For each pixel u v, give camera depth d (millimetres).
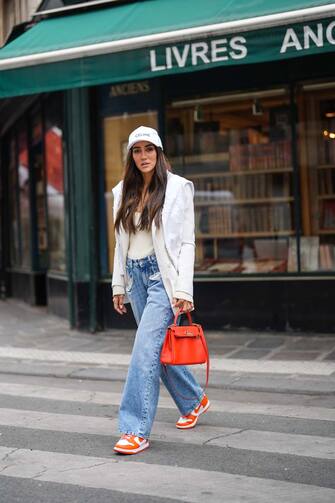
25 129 14281
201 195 9820
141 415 4641
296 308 9047
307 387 6453
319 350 8078
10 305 14570
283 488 3943
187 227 4789
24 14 11422
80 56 8312
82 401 6305
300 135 9266
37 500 3828
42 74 8555
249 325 9258
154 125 9859
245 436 5004
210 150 9727
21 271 15047
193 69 7750
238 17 7672
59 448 4801
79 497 3857
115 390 6797
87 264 10055
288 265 9289
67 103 10133
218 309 9414
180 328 4691
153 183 4789
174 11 8516
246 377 6938
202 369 7367
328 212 9141
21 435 5156
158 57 7922
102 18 9242
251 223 9547
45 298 14172
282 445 4770
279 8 7504
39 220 14039
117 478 4152
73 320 10391
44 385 7086
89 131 10000
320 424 5332
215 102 9625
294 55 7324
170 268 4711
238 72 9414
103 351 8727
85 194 10008
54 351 8836
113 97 10023
